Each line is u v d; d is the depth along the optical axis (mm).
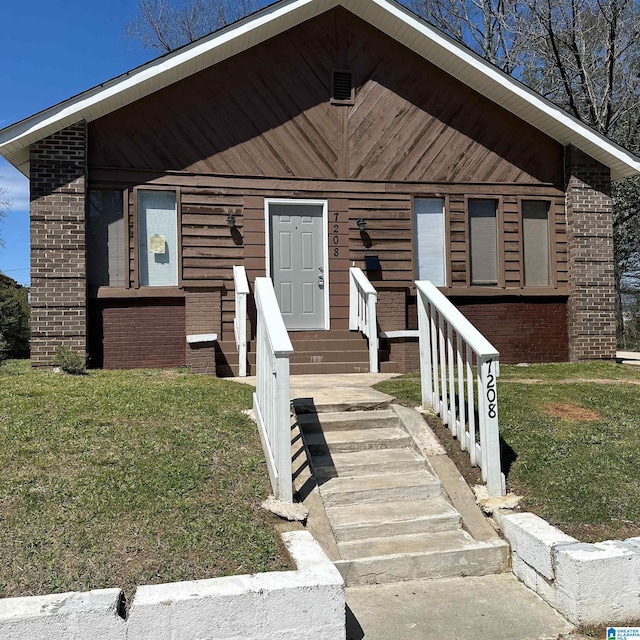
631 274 28359
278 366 4660
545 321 12023
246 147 10945
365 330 10586
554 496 5020
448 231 11648
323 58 11289
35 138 9773
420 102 11594
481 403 5137
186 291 10430
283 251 11156
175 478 4730
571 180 11938
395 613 3916
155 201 10680
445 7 25422
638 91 22953
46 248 9867
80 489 4465
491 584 4340
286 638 3279
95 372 9094
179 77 10602
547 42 22734
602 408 7156
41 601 3135
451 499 5027
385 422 6207
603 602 3791
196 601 3170
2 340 11898
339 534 4629
